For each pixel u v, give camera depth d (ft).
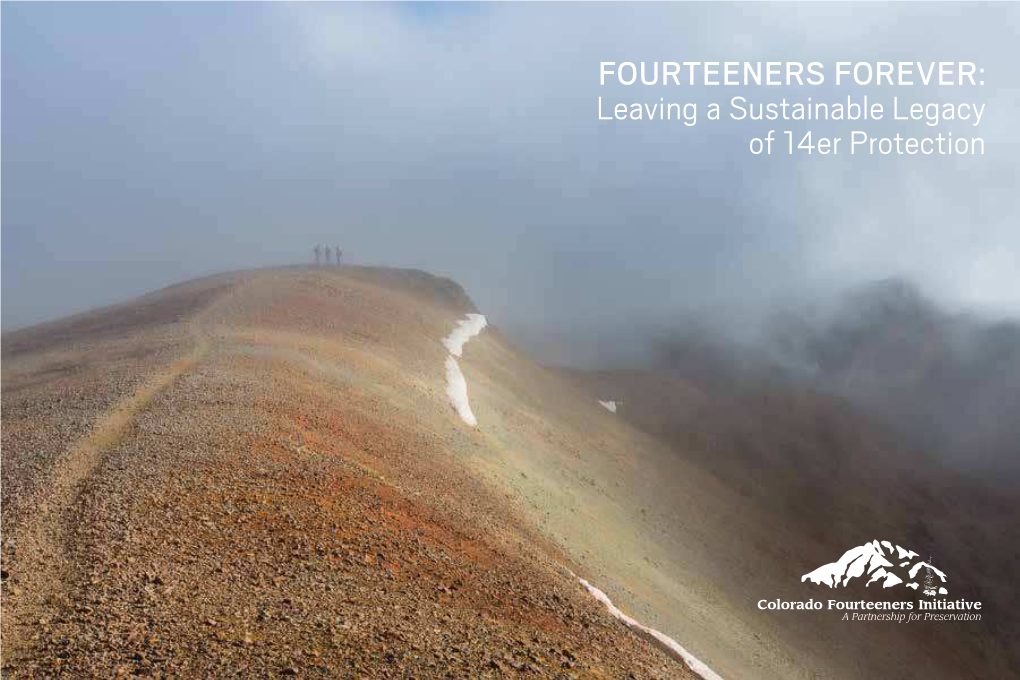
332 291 162.50
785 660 86.58
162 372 80.94
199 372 80.89
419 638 34.42
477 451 88.69
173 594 33.71
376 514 50.78
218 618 32.12
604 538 87.51
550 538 69.46
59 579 34.12
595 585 61.57
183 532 40.73
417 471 67.15
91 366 91.09
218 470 50.70
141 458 51.49
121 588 33.47
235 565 38.09
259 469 52.44
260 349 98.53
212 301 135.95
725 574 115.85
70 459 51.01
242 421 63.67
